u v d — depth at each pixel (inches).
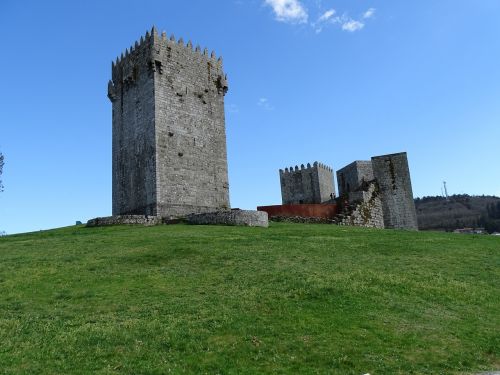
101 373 601.0
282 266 1122.7
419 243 1477.6
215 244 1387.8
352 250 1343.5
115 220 2027.6
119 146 2623.0
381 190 2773.1
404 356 663.1
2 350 672.4
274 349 673.6
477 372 621.0
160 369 612.1
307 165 4200.3
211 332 729.6
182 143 2448.3
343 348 678.5
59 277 1059.9
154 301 881.5
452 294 953.5
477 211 7381.9
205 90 2642.7
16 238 1814.7
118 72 2699.3
